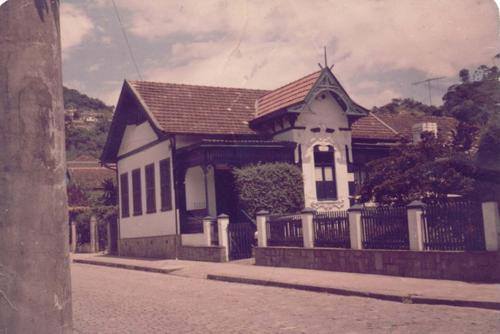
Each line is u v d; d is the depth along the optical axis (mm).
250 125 21531
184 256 20109
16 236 2650
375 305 8898
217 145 18609
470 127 13891
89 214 31547
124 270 18719
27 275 2660
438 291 9312
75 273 17906
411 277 11453
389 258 12086
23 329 2646
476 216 10531
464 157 13141
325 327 7156
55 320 2715
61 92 2859
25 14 2748
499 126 12438
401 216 12133
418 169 13742
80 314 9320
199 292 11641
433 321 7207
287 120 20312
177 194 20484
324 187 20656
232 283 13109
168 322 8102
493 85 13766
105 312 9414
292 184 19078
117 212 27078
